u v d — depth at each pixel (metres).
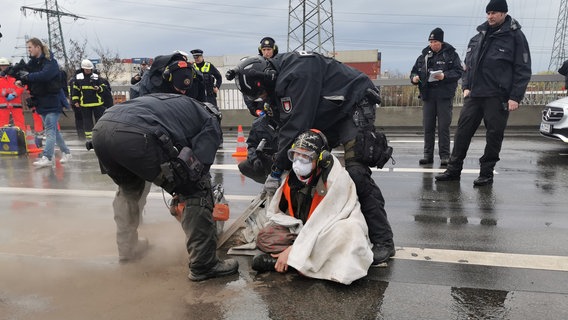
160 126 2.66
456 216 4.22
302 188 3.15
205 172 2.91
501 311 2.48
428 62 6.52
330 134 3.37
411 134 10.62
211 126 2.93
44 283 2.89
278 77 3.04
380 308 2.54
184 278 2.95
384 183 5.60
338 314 2.48
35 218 4.31
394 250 3.25
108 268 3.11
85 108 9.18
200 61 8.61
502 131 5.12
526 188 5.21
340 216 2.95
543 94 10.87
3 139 8.41
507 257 3.22
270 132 3.69
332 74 3.15
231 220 4.17
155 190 5.36
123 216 3.13
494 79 4.96
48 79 6.92
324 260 2.86
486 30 5.01
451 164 5.59
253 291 2.76
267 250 3.07
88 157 8.09
